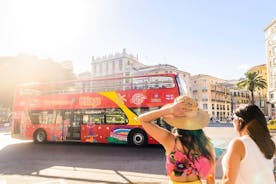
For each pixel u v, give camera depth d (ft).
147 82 38.19
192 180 5.77
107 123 39.88
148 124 6.36
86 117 41.70
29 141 53.88
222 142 44.32
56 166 25.55
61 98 44.50
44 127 44.83
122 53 202.69
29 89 47.73
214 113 234.38
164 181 18.97
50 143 47.42
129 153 33.17
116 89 40.32
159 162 26.66
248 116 6.00
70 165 25.98
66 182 19.19
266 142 5.79
